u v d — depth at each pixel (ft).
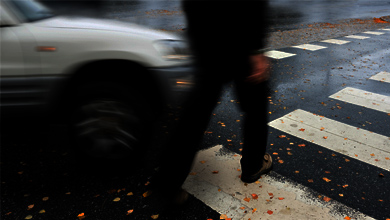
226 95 16.90
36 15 10.12
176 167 7.75
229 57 7.19
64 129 12.60
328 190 9.45
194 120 7.48
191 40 7.23
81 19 10.77
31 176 9.95
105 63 9.65
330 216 8.36
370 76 21.30
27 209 8.59
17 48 9.01
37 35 9.11
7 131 10.30
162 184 8.00
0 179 9.77
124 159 10.39
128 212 8.47
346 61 25.04
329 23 44.80
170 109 10.52
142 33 10.11
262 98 8.23
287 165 10.71
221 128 13.28
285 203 8.80
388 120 14.51
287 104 16.24
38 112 9.58
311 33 36.88
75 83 9.75
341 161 11.05
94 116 9.98
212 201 8.84
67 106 9.96
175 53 10.21
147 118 10.29
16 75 9.12
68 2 37.24
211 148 11.64
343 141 12.46
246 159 9.31
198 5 6.79
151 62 9.83
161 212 8.45
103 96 9.83
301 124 13.92
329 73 21.81
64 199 8.98
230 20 6.86
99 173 10.14
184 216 8.30
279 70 22.22
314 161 11.02
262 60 7.68
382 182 9.91
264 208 8.59
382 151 11.76
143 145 10.52
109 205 8.76
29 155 11.03
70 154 11.10
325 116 14.84
